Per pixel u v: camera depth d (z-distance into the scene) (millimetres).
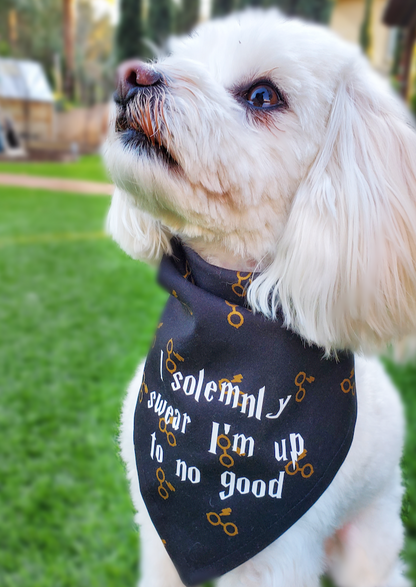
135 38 6234
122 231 409
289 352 324
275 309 327
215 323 324
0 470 562
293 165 311
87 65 7086
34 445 601
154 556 383
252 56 313
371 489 360
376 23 4379
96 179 3486
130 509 523
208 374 333
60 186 3014
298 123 309
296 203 312
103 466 576
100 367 778
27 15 6695
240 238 328
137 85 288
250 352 324
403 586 428
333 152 314
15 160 4453
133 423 372
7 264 1315
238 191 296
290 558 326
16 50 6852
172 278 351
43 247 1513
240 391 324
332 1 5004
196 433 330
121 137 302
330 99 320
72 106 6551
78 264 1348
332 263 301
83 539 494
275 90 310
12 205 2234
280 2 5082
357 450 338
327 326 308
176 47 375
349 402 333
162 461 341
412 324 322
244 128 301
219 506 328
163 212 322
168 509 344
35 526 501
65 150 5141
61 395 697
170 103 278
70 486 548
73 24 6871
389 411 375
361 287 299
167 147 281
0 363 778
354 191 301
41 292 1112
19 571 460
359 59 351
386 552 399
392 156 319
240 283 333
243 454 322
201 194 294
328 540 382
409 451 589
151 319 979
